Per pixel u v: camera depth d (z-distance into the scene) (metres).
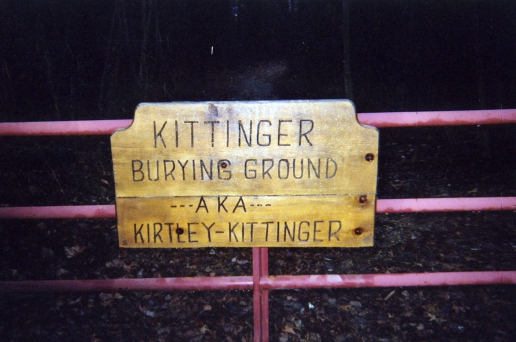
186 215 1.88
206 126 1.78
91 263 3.61
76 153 6.02
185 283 2.17
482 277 2.15
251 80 10.62
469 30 7.79
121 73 8.63
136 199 1.85
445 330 2.70
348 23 8.60
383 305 2.95
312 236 1.90
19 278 3.35
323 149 1.80
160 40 9.49
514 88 6.62
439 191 5.19
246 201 1.86
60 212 2.00
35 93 7.90
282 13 10.77
